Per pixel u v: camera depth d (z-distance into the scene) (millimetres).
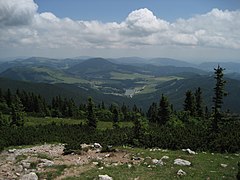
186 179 26422
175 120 71438
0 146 48531
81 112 149250
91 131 71750
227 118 54000
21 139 55906
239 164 27156
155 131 55469
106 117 134750
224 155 37031
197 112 94438
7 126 82375
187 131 53312
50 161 33031
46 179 27812
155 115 104750
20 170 31031
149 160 32406
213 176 27234
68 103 162000
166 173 28000
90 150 39281
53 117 148375
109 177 26312
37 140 56906
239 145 40500
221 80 53844
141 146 46344
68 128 74000
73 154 37031
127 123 123938
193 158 33688
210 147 41156
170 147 43406
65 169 30312
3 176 29250
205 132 50625
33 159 34969
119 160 33125
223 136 45656
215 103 53938
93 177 26766
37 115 146375
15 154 40156
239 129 51594
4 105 147250
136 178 26625
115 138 51938
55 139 58031
